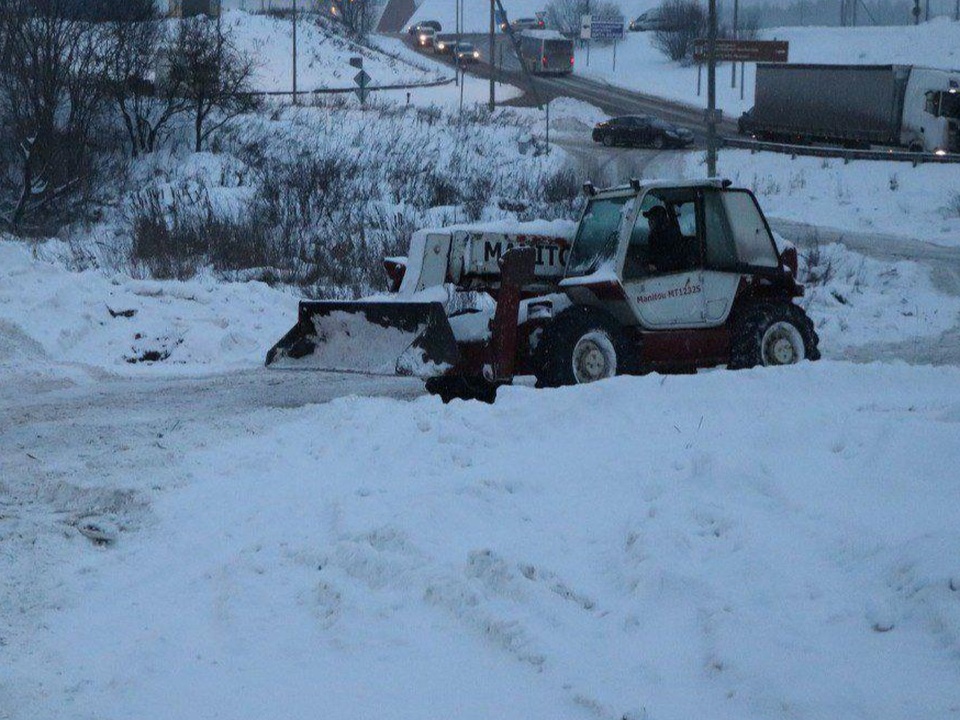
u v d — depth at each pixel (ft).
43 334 45.93
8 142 94.53
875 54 282.15
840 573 16.57
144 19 111.24
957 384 31.60
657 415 27.32
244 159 108.99
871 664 13.73
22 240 75.25
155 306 50.98
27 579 19.71
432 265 36.24
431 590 17.24
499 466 24.08
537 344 35.86
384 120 140.56
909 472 19.94
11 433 31.81
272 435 30.01
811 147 151.33
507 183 104.47
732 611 15.56
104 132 108.37
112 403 36.96
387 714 14.06
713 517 18.85
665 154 159.94
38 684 15.51
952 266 81.41
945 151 144.77
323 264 66.39
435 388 37.91
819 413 25.27
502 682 14.70
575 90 238.89
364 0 326.65
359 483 24.17
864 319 60.85
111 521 23.12
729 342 39.09
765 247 40.01
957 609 14.30
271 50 228.84
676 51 285.43
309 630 16.87
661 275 37.63
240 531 21.86
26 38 93.97
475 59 279.49
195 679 15.40
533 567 17.58
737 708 13.26
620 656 15.05
